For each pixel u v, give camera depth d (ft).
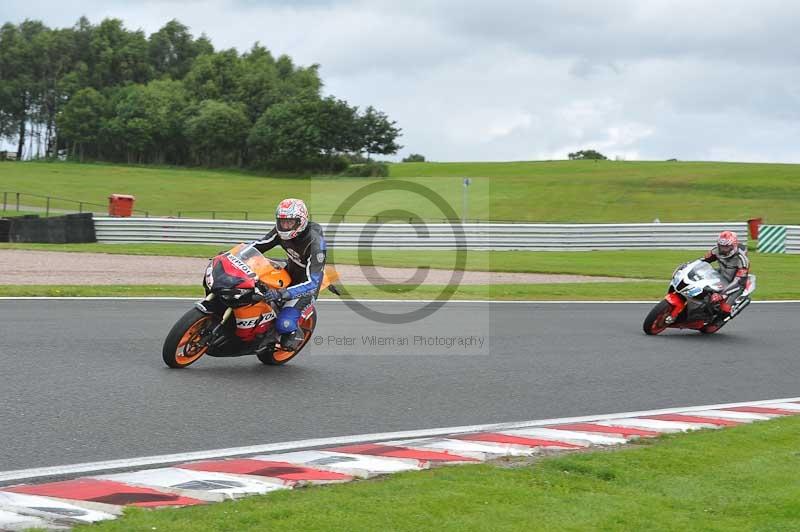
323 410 66.49
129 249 223.30
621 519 39.88
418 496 41.91
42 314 109.19
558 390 78.84
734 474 49.11
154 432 57.21
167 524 36.70
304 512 38.83
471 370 86.48
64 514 38.14
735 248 116.06
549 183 639.35
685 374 90.02
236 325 76.69
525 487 44.86
